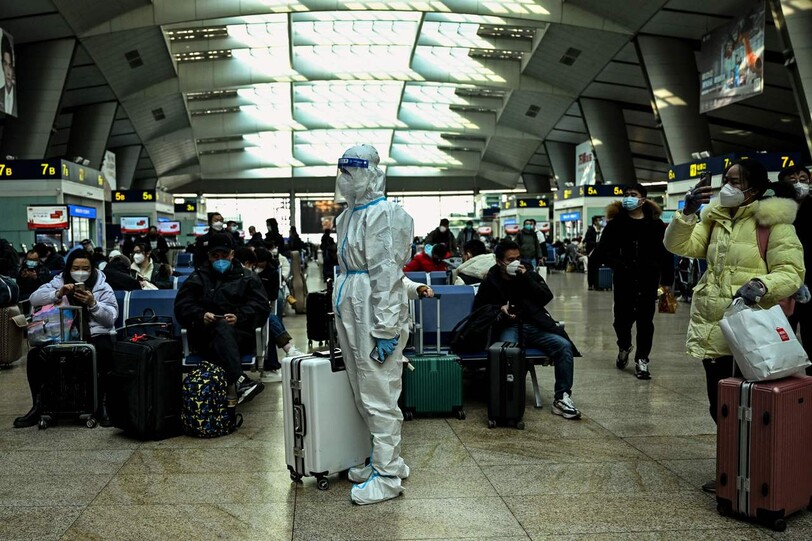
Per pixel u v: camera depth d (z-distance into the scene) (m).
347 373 3.95
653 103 27.42
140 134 46.16
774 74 26.05
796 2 17.17
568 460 4.40
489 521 3.46
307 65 37.75
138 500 3.78
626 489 3.89
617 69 31.59
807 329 4.87
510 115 46.34
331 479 4.11
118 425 5.00
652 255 6.96
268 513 3.58
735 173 3.64
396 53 37.44
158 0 26.86
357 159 3.73
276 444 4.83
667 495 3.80
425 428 5.19
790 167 4.86
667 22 24.81
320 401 3.86
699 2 22.50
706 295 3.82
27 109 27.06
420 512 3.59
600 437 4.90
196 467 4.34
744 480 3.40
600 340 9.64
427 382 5.41
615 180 38.03
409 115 49.38
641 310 6.98
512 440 4.85
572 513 3.56
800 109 17.81
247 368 5.91
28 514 3.59
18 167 22.30
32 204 20.88
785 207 3.61
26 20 24.33
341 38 34.69
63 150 45.59
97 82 33.44
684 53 26.55
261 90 45.31
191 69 37.22
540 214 43.81
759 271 3.68
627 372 7.29
